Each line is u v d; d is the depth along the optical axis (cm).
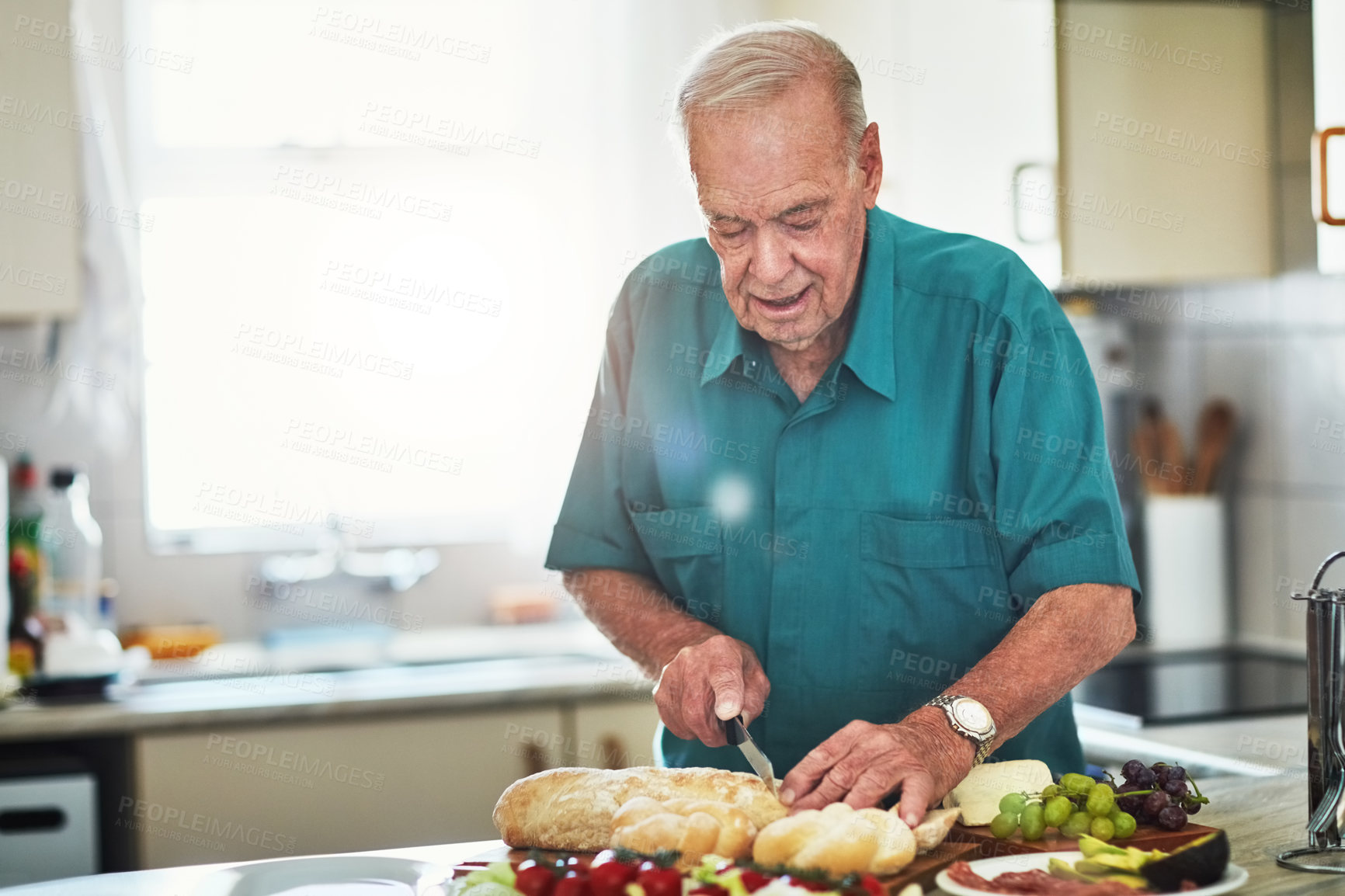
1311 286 225
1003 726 121
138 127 291
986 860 107
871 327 140
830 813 108
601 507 157
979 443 138
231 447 295
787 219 123
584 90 307
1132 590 130
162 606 288
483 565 304
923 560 140
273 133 297
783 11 308
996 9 238
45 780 216
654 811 111
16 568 232
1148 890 99
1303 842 116
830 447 143
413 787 231
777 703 146
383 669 253
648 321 155
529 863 105
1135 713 194
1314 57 204
